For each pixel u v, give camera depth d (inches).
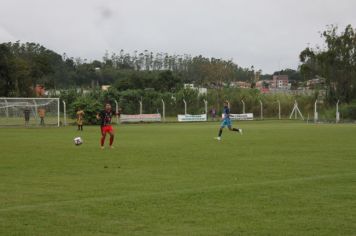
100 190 481.7
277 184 504.1
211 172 604.4
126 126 1972.2
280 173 591.5
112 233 327.6
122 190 480.7
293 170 617.6
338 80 2869.1
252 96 2972.4
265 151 864.3
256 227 338.3
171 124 2178.9
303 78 3361.2
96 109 2095.2
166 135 1334.9
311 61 2965.1
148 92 2805.1
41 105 2039.9
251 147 944.3
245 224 346.3
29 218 366.0
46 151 880.3
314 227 337.4
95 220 359.6
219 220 357.4
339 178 541.6
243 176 569.6
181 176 572.4
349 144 1001.5
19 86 3100.4
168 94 2842.0
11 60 3006.9
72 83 5073.8
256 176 568.7
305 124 2106.3
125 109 2682.1
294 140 1117.7
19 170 629.9
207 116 2785.4
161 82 3718.0
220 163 695.1
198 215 372.5
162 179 550.0
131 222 353.7
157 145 1000.2
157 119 2410.2
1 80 2972.4
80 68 5260.8
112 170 626.5
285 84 6638.8
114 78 5172.2
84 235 323.3
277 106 2928.2
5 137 1268.5
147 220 358.9
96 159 751.1
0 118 1990.7
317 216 366.6
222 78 4722.0
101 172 609.0
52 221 357.4
